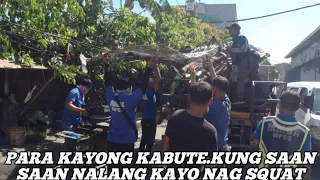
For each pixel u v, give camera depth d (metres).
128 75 9.17
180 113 2.98
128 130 4.70
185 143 2.88
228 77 7.86
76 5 8.65
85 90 6.25
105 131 6.90
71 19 9.36
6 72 8.71
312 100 8.00
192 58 5.62
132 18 10.68
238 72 7.53
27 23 7.61
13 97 8.30
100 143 6.86
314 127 7.70
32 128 7.97
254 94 7.16
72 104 5.94
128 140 4.70
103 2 10.48
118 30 10.11
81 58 6.78
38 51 8.41
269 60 9.45
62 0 8.26
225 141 4.15
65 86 10.24
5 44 7.46
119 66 8.52
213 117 4.05
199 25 20.48
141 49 5.30
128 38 10.13
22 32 7.72
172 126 2.93
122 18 10.41
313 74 24.14
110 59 5.54
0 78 8.70
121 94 4.70
